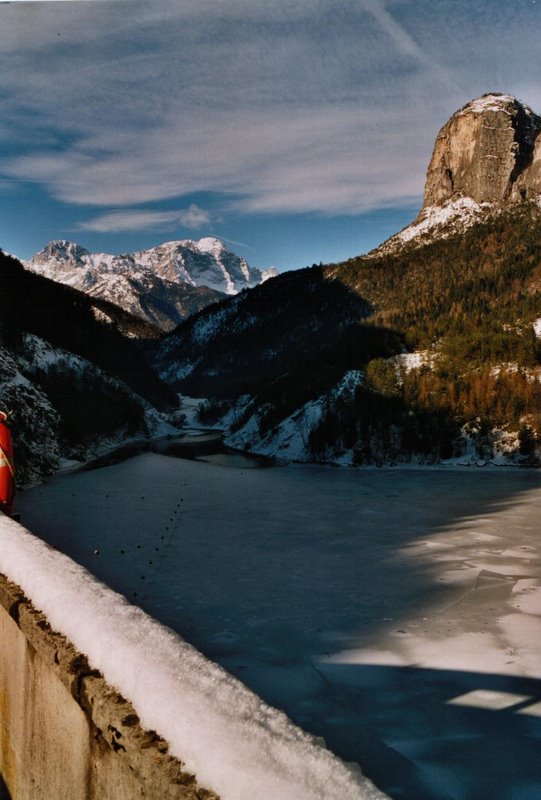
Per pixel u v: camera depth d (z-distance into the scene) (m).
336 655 15.48
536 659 14.63
